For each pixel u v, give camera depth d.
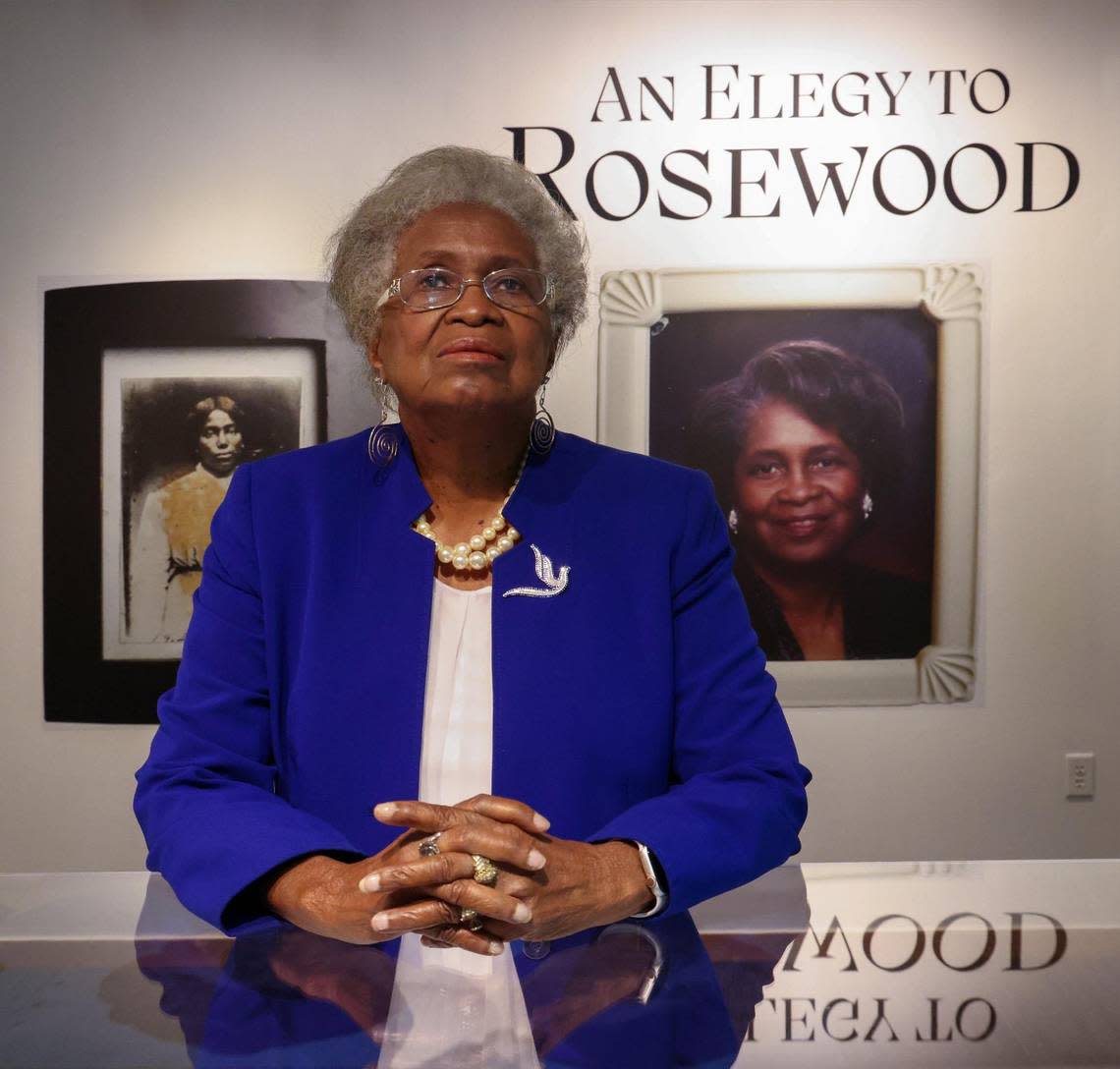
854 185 3.18
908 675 3.24
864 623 3.24
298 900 0.99
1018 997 0.71
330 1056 0.64
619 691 1.29
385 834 1.26
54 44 3.21
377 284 1.37
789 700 3.25
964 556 3.22
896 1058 0.62
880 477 3.22
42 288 3.25
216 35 3.21
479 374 1.28
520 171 1.42
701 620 1.36
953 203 3.17
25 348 3.27
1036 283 3.17
